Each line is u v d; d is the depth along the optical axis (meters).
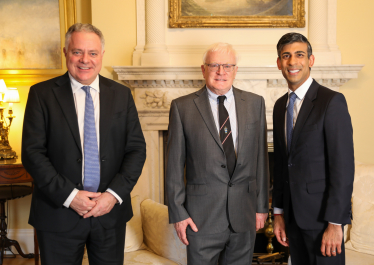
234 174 1.88
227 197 1.88
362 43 3.18
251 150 1.94
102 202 1.66
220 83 1.90
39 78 3.37
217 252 1.92
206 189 1.88
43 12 3.33
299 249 1.89
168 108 3.13
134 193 2.80
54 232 1.68
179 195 1.91
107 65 3.19
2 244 3.14
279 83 3.10
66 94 1.72
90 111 1.73
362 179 2.60
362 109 3.23
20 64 3.36
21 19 3.32
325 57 3.07
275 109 2.03
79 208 1.63
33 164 1.61
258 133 1.99
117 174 1.77
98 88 1.80
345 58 3.19
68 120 1.68
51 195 1.61
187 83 3.08
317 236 1.76
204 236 1.88
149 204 2.63
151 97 3.13
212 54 1.90
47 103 1.70
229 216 1.87
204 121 1.89
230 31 3.15
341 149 1.67
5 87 3.16
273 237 3.49
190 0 3.12
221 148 1.87
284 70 1.84
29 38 3.34
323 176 1.75
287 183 1.87
